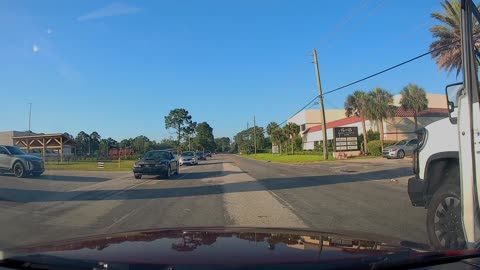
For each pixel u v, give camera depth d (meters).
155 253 2.85
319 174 26.28
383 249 3.10
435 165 7.74
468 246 5.41
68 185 21.55
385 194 15.48
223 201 14.38
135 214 11.96
